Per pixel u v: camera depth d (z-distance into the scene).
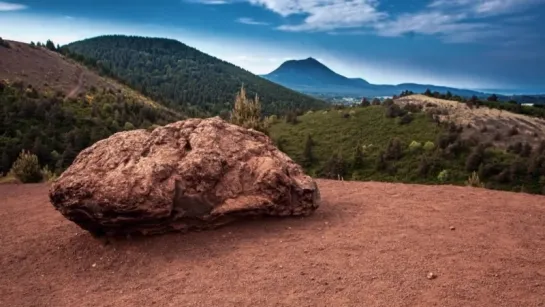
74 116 71.75
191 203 7.32
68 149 55.81
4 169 48.06
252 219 8.03
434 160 61.38
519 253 6.52
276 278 5.79
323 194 10.83
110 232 7.24
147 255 6.79
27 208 10.55
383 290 5.34
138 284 5.88
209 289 5.57
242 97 16.95
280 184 8.02
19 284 6.07
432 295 5.18
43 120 67.62
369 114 87.50
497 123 77.25
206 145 8.11
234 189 7.87
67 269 6.55
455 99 99.94
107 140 8.20
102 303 5.35
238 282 5.73
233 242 7.20
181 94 183.50
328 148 75.75
